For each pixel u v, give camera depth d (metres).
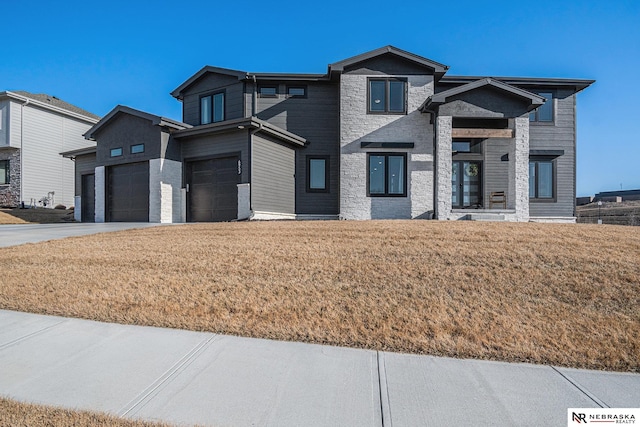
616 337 4.10
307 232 9.16
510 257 6.50
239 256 7.05
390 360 3.71
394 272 5.97
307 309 4.85
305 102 16.11
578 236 8.12
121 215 16.17
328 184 15.97
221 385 3.22
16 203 21.83
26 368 3.49
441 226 9.77
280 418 2.76
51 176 23.36
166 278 6.00
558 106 16.25
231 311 4.85
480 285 5.45
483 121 15.22
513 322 4.44
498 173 15.56
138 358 3.71
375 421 2.73
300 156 16.00
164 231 10.43
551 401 3.04
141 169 15.55
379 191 14.85
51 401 2.95
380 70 15.06
